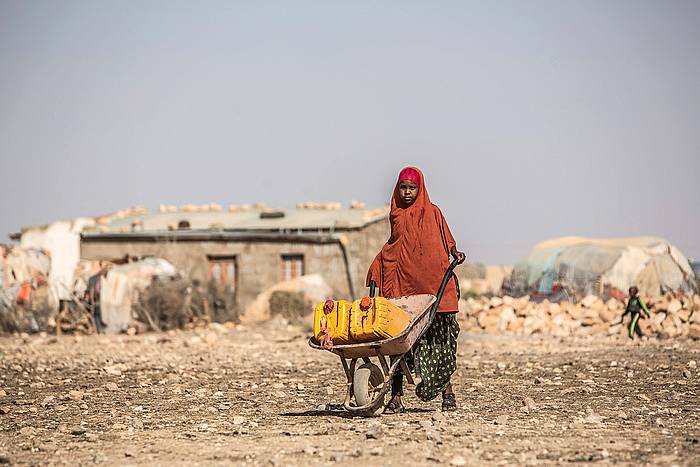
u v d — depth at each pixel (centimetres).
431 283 1587
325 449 1262
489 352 3316
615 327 4388
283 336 4519
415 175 1602
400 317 1523
